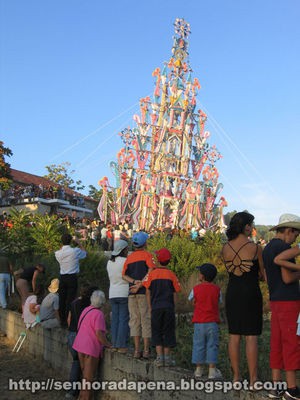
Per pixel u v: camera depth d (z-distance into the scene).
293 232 5.29
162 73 42.00
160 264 6.91
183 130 41.88
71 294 9.73
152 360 6.87
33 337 10.55
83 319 7.36
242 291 5.34
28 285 12.20
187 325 11.38
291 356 4.85
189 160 41.78
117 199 38.72
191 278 15.90
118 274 7.55
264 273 5.45
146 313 7.04
